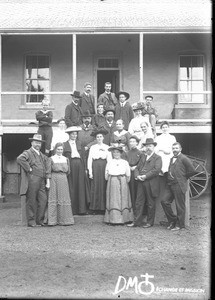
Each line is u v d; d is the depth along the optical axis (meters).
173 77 18.72
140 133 12.37
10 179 17.92
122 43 18.81
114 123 12.60
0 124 16.06
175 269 7.82
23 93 16.11
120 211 11.19
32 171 11.18
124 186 11.24
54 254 8.70
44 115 13.04
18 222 11.81
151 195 11.02
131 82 18.78
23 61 18.77
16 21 17.38
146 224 11.09
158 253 8.75
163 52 18.75
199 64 18.72
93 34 16.97
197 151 17.61
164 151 11.73
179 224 10.78
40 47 18.78
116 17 18.41
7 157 17.91
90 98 14.13
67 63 18.81
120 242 9.55
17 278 7.39
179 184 10.69
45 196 11.32
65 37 18.83
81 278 7.40
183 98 18.70
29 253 8.77
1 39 17.94
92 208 11.61
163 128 11.96
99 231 10.54
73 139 11.79
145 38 18.73
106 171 11.41
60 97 18.73
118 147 11.27
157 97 18.72
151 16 18.59
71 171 11.66
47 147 12.88
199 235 10.14
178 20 17.41
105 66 18.94
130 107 13.55
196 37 18.50
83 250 8.95
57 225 11.29
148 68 18.77
